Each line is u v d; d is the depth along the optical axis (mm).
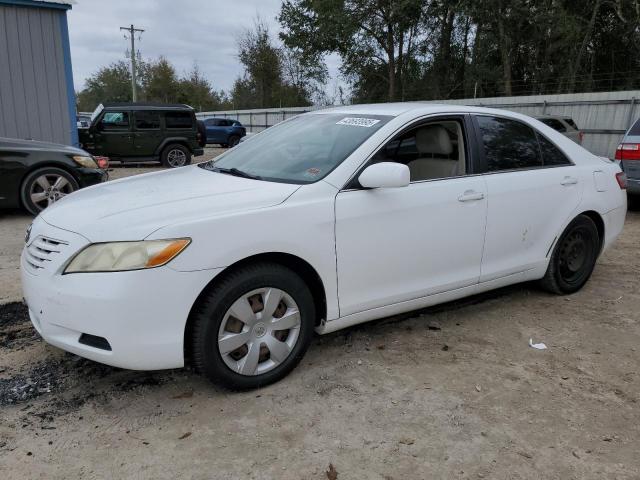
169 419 2861
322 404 3014
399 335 3928
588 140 20047
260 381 3111
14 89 11023
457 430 2805
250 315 3010
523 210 4160
